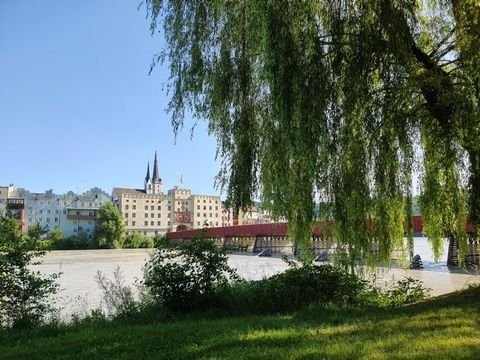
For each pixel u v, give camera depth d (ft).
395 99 31.19
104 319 31.50
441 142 33.58
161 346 21.68
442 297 33.68
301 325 24.58
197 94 35.37
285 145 32.27
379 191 34.27
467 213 35.42
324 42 32.96
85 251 323.37
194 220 567.18
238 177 36.29
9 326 29.43
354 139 32.96
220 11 34.19
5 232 31.83
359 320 25.25
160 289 31.99
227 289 32.96
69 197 484.33
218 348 20.54
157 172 643.04
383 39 31.58
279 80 31.37
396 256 42.06
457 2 30.45
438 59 33.40
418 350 17.97
